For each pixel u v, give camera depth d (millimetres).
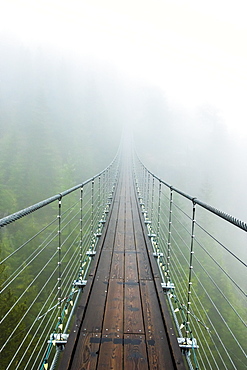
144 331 1750
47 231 11219
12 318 4539
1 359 4219
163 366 1448
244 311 9109
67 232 10875
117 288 2346
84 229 11094
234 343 7434
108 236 3863
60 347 1689
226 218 1156
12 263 8727
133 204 6273
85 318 1880
